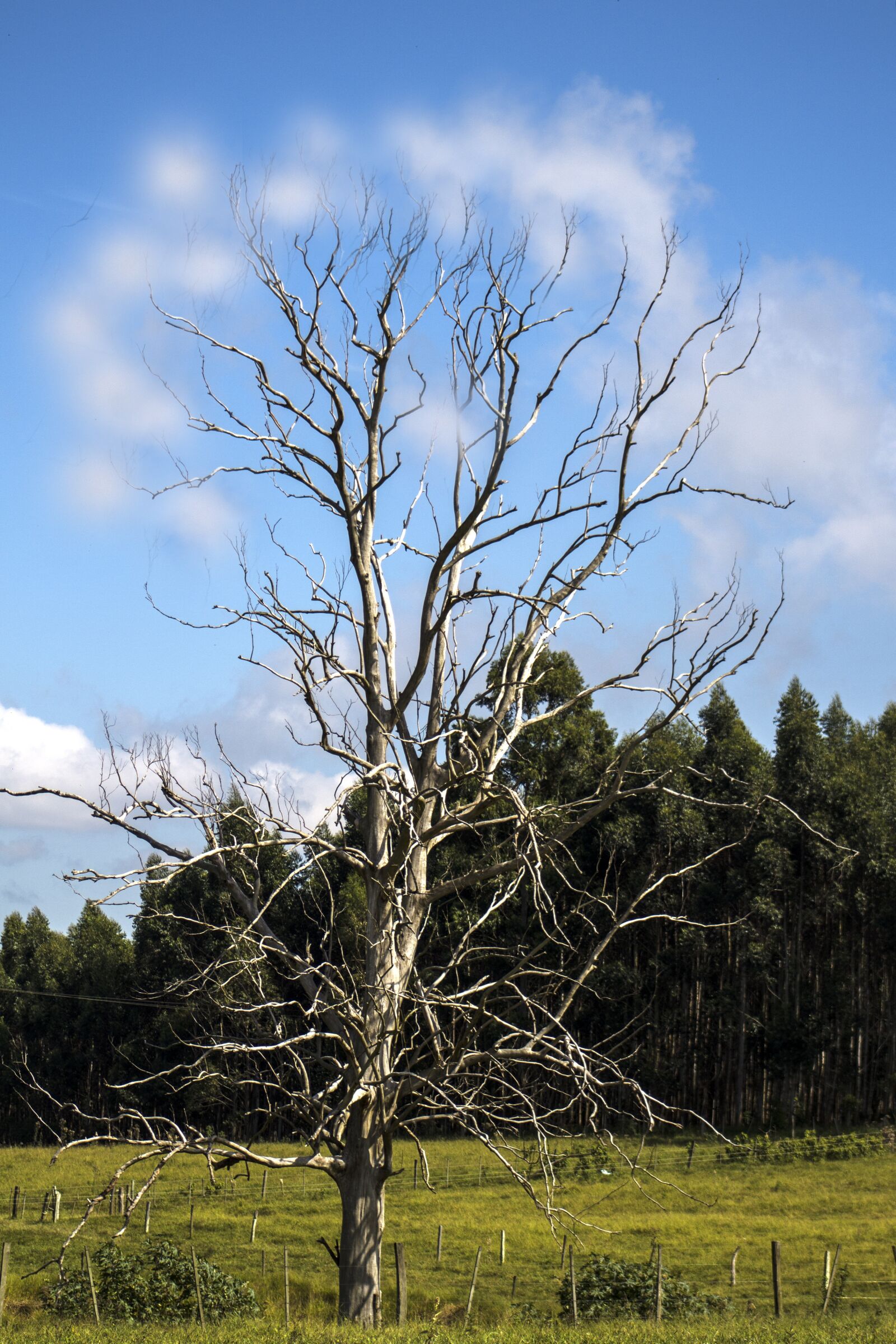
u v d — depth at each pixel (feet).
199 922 45.88
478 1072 44.45
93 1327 47.65
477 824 46.73
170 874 38.01
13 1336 41.52
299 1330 39.99
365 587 51.11
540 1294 73.10
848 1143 129.08
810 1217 96.32
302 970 45.73
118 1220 98.94
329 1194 109.60
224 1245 89.15
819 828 146.30
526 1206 102.42
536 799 115.14
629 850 144.46
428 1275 78.79
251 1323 44.91
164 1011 143.74
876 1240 85.56
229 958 43.39
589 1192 109.40
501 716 49.60
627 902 138.31
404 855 42.60
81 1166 133.28
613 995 145.89
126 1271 64.28
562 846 47.24
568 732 130.00
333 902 48.26
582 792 125.29
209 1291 62.80
